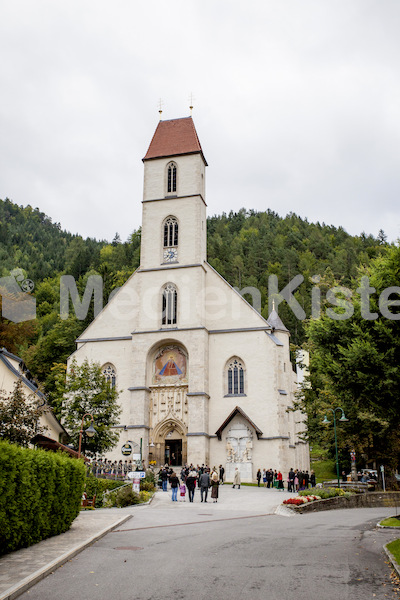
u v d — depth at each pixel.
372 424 45.31
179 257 65.19
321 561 15.24
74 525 21.36
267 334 61.59
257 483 56.38
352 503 38.78
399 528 22.92
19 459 15.22
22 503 15.40
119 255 144.00
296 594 11.75
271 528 22.83
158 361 63.38
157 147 70.19
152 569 13.91
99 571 13.62
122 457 60.31
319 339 26.66
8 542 14.98
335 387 26.03
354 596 11.66
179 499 39.66
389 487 51.91
